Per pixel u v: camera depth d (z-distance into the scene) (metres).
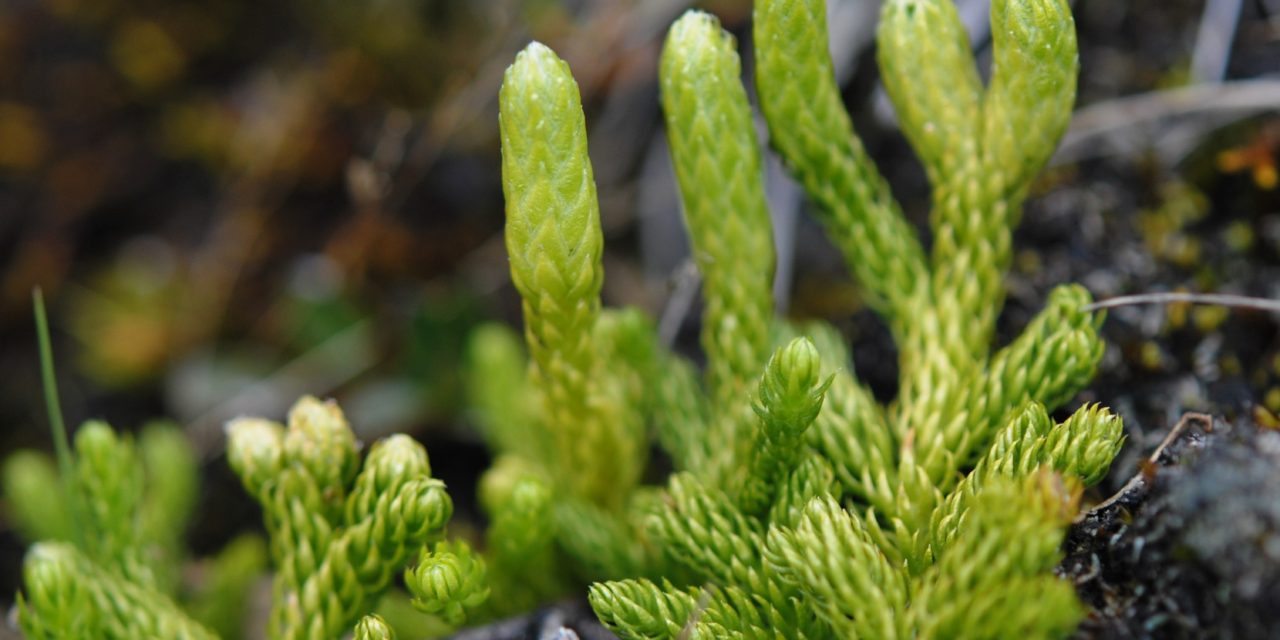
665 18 0.19
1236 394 0.15
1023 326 0.16
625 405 0.16
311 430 0.14
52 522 0.17
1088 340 0.14
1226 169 0.16
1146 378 0.15
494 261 0.19
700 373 0.18
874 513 0.14
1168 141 0.17
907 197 0.18
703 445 0.15
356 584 0.14
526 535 0.15
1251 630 0.12
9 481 0.17
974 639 0.13
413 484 0.14
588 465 0.15
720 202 0.15
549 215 0.14
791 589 0.14
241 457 0.15
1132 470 0.15
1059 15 0.14
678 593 0.14
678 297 0.18
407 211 0.19
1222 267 0.16
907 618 0.13
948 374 0.15
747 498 0.14
